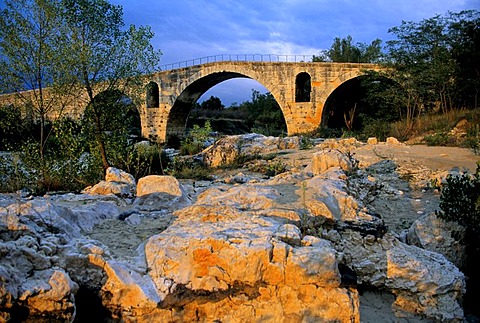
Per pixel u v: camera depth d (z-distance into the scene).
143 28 16.67
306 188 7.18
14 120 15.62
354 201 6.74
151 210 7.66
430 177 11.64
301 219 5.93
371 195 9.95
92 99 15.75
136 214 7.10
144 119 48.44
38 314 4.40
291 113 38.28
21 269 4.55
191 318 4.84
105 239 5.97
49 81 15.10
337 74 35.94
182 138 46.69
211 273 4.87
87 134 15.42
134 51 16.55
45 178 12.81
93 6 15.62
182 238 5.14
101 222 6.80
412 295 5.82
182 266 4.96
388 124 26.98
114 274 4.82
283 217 5.88
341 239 6.07
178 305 4.83
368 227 6.26
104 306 4.82
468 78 26.23
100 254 5.11
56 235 5.32
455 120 22.48
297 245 5.11
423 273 5.79
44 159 13.60
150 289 4.80
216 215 5.81
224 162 18.58
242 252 4.78
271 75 38.94
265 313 4.79
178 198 8.02
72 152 14.20
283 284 4.82
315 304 4.79
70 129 14.59
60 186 12.76
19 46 14.39
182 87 45.22
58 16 15.09
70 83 15.48
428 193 10.46
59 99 15.81
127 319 4.77
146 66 16.98
